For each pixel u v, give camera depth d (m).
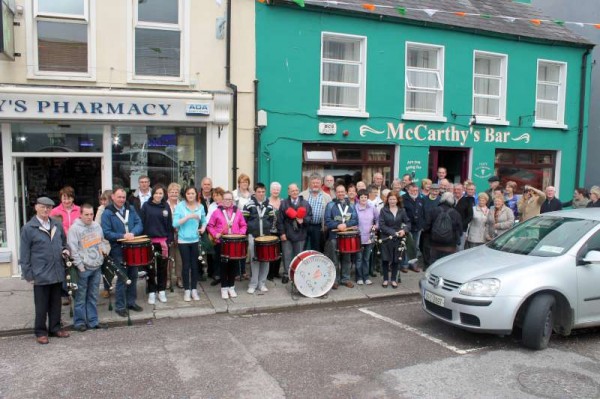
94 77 8.69
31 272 5.75
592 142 14.74
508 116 12.26
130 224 6.93
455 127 11.59
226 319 6.77
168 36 9.16
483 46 11.79
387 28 10.68
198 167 9.50
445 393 4.43
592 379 4.73
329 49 10.54
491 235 8.88
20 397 4.38
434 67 11.55
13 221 8.57
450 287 5.84
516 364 5.10
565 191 13.22
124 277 6.56
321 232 8.72
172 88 9.13
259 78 9.60
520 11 13.41
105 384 4.63
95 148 8.95
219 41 9.33
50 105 8.14
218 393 4.45
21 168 8.70
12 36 8.10
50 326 5.98
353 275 9.17
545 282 5.52
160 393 4.45
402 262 9.32
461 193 9.13
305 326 6.43
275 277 8.72
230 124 9.48
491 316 5.43
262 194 8.12
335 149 10.49
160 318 6.75
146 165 9.23
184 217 7.25
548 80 13.12
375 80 10.65
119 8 8.77
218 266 8.27
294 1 9.42
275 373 4.88
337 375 4.83
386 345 5.68
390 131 10.86
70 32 8.63
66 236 6.74
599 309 5.84
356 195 8.70
